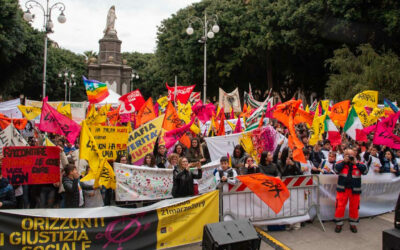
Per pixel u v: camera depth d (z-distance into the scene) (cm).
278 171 688
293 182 655
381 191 752
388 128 689
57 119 743
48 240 480
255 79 3319
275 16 2452
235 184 612
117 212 520
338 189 641
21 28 2461
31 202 646
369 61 1789
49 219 483
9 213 465
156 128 762
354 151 691
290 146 726
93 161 601
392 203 772
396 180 774
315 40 2372
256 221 627
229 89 3325
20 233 468
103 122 939
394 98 1521
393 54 1728
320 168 755
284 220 639
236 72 3131
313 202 675
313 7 2148
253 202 627
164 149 825
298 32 2361
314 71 2883
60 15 1712
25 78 3462
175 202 555
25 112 1087
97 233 502
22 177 570
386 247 468
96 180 590
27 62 3106
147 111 1015
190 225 567
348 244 582
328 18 2162
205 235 463
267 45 2562
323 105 1140
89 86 911
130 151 759
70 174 604
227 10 2827
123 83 5019
